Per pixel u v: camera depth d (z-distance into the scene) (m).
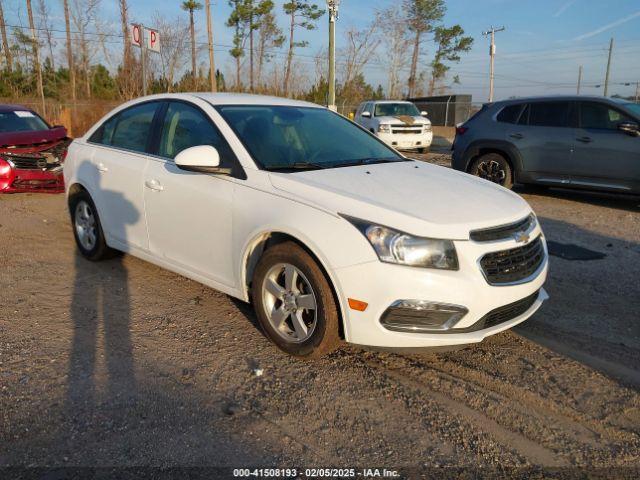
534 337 3.97
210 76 35.47
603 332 4.07
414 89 49.41
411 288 3.06
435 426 2.94
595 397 3.23
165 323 4.11
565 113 8.69
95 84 32.94
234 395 3.19
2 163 8.59
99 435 2.80
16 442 2.73
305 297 3.43
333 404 3.12
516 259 3.38
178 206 4.19
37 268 5.29
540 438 2.86
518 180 9.24
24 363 3.48
